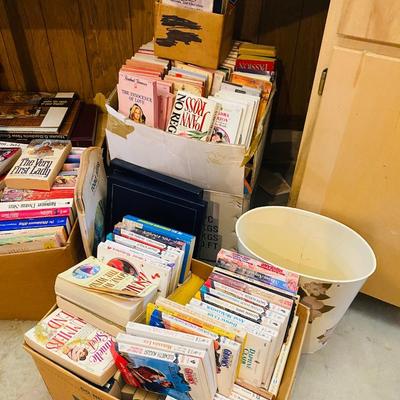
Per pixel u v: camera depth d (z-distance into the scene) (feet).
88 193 3.79
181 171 3.99
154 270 3.20
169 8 3.93
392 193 3.52
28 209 3.64
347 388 3.76
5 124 4.84
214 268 3.30
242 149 3.62
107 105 3.93
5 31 5.16
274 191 5.79
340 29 3.04
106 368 2.77
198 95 3.97
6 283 3.71
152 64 4.20
